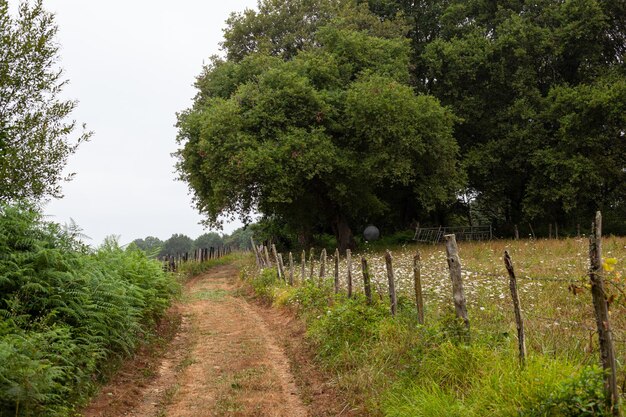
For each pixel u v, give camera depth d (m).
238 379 8.98
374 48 33.09
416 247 31.47
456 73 35.75
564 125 31.73
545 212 35.50
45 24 9.97
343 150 29.48
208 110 30.56
